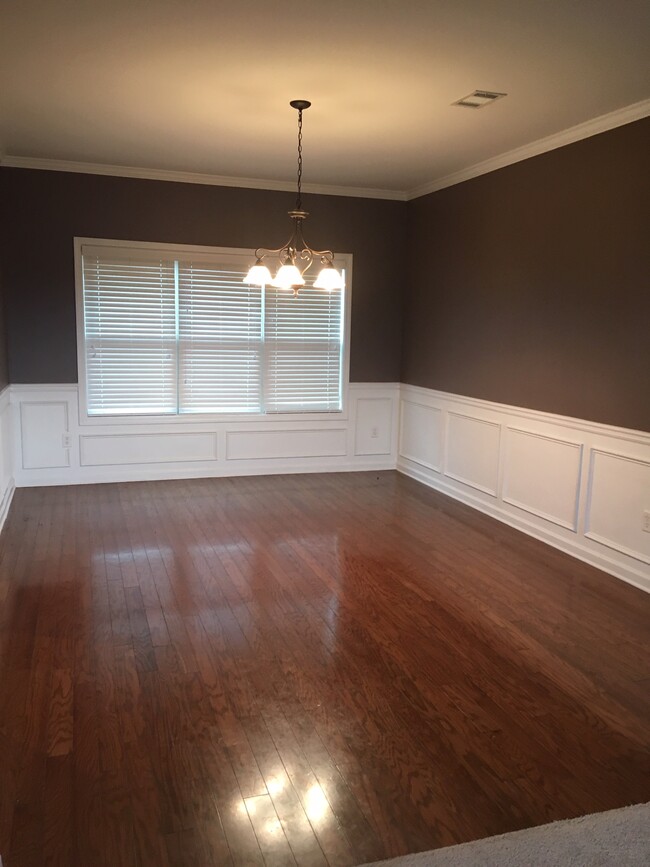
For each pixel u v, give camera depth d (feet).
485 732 7.97
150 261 18.53
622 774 7.27
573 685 9.04
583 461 13.57
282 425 20.45
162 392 19.24
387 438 21.56
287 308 19.98
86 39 9.59
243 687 8.85
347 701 8.57
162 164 17.30
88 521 15.64
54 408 18.30
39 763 7.27
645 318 11.97
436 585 12.34
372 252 20.40
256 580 12.41
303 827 6.42
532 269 14.89
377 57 10.08
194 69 10.68
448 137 14.21
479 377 17.06
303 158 16.30
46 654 9.61
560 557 13.89
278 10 8.60
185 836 6.28
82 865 5.93
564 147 13.76
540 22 8.82
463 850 6.14
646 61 10.05
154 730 7.89
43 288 17.74
